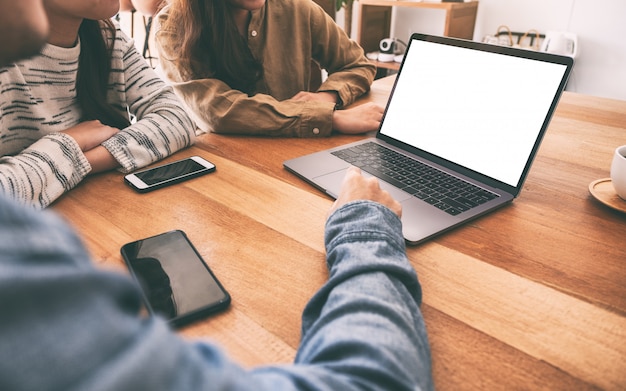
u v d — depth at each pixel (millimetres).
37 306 167
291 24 1378
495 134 775
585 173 841
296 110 1031
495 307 501
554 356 437
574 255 596
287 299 515
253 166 875
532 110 729
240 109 1037
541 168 863
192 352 219
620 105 1236
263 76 1373
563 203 731
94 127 889
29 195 694
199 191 774
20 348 160
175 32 1189
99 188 787
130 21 1979
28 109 888
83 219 686
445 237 636
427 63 919
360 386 293
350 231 511
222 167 871
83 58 967
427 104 899
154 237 621
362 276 429
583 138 1009
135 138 880
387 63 3297
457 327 472
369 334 341
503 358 435
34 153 741
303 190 777
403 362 330
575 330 469
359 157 889
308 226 667
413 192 744
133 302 220
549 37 2992
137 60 1104
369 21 3398
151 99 1040
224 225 668
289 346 451
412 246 615
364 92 1383
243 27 1342
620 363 429
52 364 165
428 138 886
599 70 2984
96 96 1015
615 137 1014
